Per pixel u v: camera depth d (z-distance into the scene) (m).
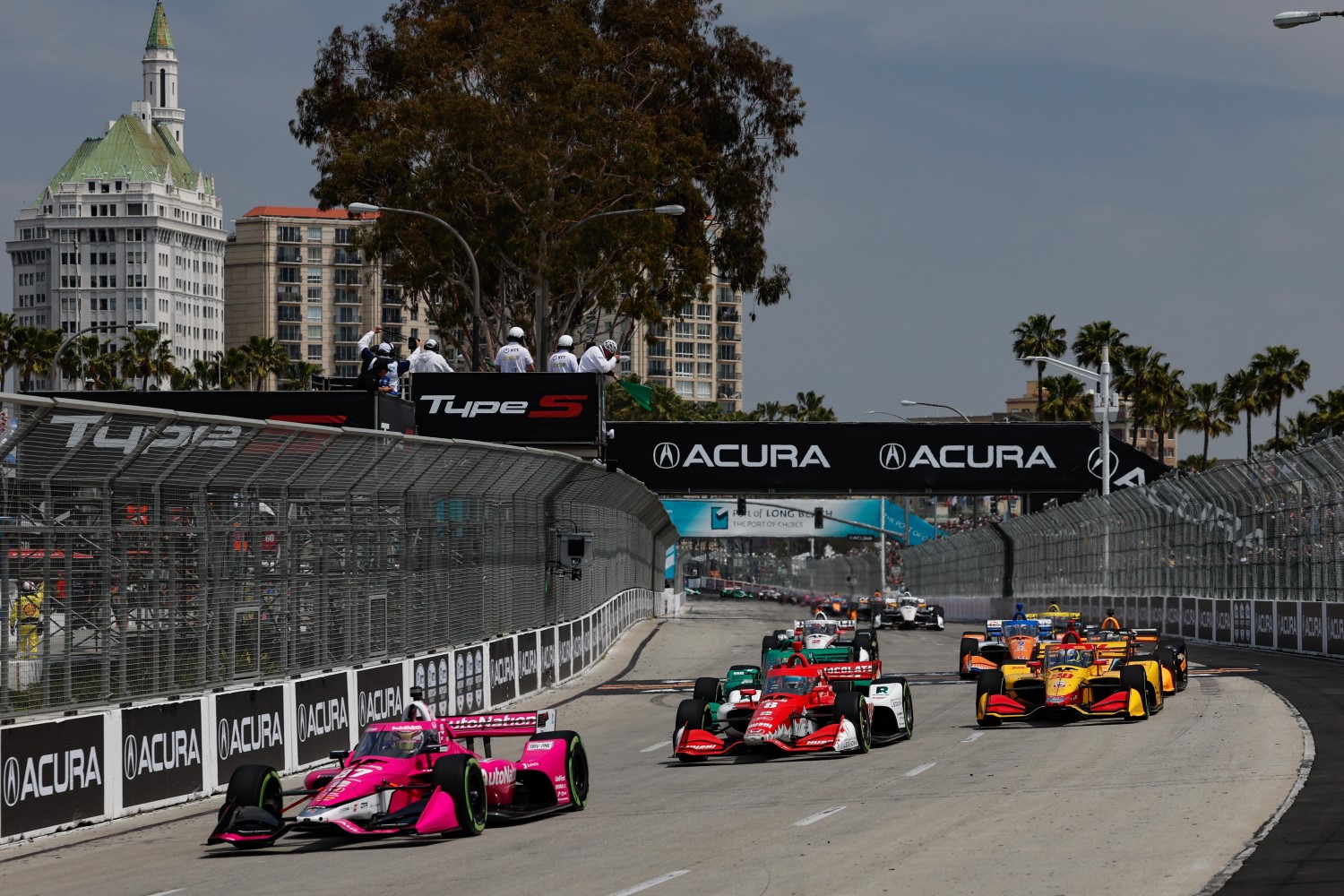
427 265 63.38
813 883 11.93
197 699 19.08
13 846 15.78
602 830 15.38
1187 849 12.87
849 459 63.94
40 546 16.42
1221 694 28.88
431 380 47.28
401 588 25.73
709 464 63.72
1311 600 40.31
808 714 22.45
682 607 112.88
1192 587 50.62
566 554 36.69
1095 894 11.16
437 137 62.25
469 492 29.50
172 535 18.77
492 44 62.94
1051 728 24.42
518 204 61.91
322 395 39.12
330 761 22.33
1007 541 81.50
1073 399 105.00
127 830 16.81
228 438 19.36
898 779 18.55
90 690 17.25
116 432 17.20
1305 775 17.27
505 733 16.97
